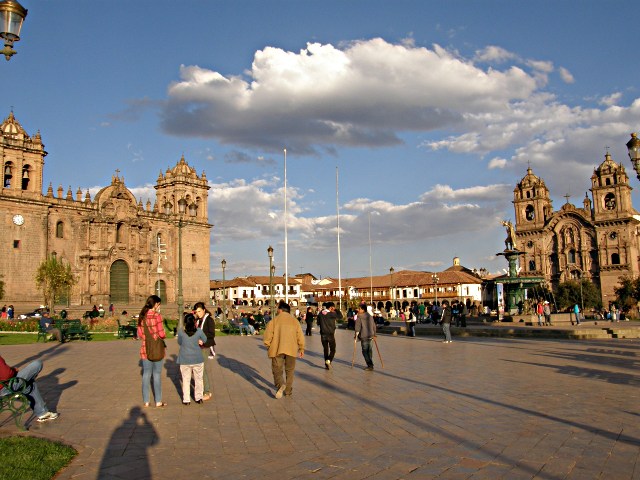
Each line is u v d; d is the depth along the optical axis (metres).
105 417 12.40
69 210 81.00
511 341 34.66
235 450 9.62
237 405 13.78
